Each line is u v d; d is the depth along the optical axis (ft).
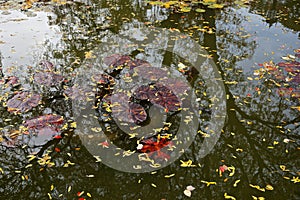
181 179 4.54
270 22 8.19
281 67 6.40
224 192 4.42
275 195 4.39
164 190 4.43
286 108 5.54
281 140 5.05
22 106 5.42
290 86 5.94
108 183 4.49
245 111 5.48
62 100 5.55
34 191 4.40
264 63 6.52
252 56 6.75
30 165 4.66
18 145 4.86
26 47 6.91
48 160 4.71
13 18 8.14
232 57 6.73
